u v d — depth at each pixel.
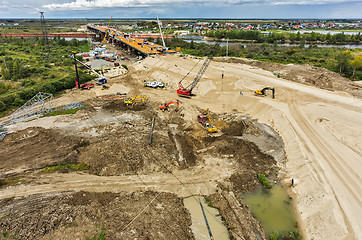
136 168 38.62
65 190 33.62
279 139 47.53
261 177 36.62
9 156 42.16
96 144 44.53
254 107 60.03
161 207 31.06
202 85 74.50
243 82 73.06
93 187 34.44
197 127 52.94
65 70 95.00
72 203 30.73
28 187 34.19
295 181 35.59
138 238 25.80
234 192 34.41
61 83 77.56
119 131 50.75
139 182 35.88
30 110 61.00
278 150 44.00
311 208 29.94
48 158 41.44
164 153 42.69
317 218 28.30
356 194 30.53
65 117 57.09
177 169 39.06
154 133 49.75
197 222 29.64
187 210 31.38
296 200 32.72
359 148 39.34
